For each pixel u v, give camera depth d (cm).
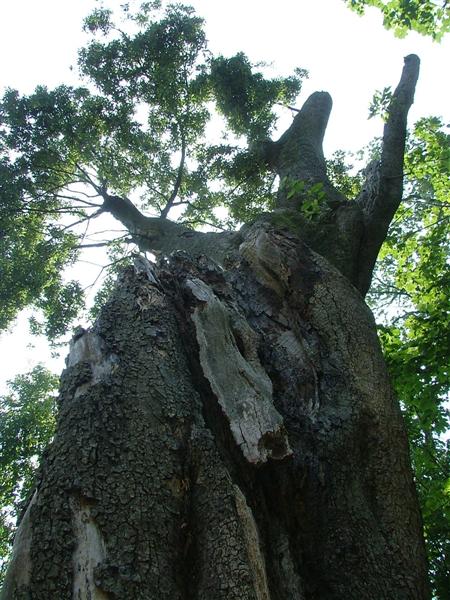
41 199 959
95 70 977
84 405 241
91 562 188
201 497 219
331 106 755
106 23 1035
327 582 241
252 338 311
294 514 254
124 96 983
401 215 906
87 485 209
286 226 464
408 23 747
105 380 254
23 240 973
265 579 202
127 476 216
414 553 259
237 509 215
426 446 840
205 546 204
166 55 984
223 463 233
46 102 909
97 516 201
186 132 1026
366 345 345
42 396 1068
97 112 947
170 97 973
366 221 491
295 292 366
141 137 976
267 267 377
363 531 256
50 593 181
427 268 801
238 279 377
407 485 287
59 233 933
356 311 364
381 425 302
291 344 335
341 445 283
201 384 274
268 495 249
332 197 566
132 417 240
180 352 287
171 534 206
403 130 536
